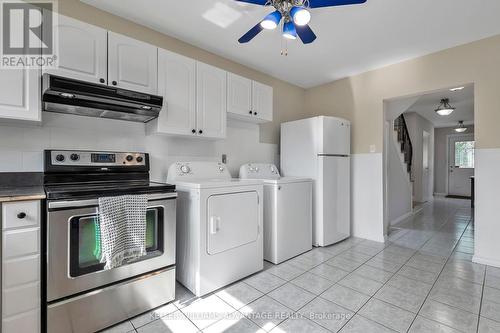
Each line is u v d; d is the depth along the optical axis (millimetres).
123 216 1539
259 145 3455
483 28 2379
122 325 1579
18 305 1295
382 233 3312
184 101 2248
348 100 3652
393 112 3658
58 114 1931
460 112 6004
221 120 2547
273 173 3188
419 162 6551
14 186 1727
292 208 2742
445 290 2012
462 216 4906
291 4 1586
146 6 2066
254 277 2254
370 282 2158
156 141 2426
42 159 1850
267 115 3078
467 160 7754
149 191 1707
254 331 1524
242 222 2207
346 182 3389
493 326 1554
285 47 2756
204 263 1930
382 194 3322
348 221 3420
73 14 1973
